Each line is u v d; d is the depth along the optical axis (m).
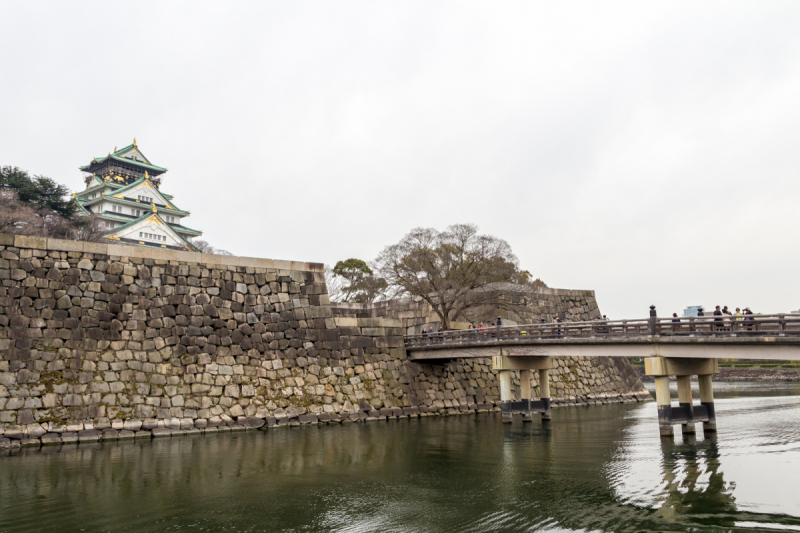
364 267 69.06
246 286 33.66
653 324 26.42
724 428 29.64
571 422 34.91
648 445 25.02
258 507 15.76
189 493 17.22
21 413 25.19
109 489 17.55
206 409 29.98
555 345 31.52
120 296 29.33
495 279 47.28
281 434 29.30
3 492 17.17
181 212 90.06
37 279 27.33
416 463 21.78
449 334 39.47
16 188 55.97
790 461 20.62
